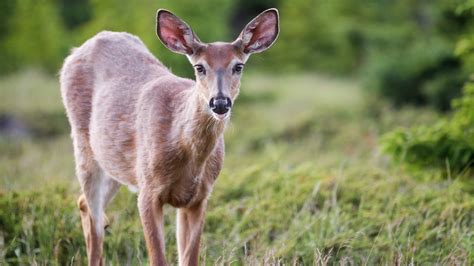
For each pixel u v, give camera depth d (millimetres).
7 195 11992
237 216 12156
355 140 21703
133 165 9961
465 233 10750
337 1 43500
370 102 27766
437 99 27047
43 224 11211
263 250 10805
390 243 10750
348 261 10508
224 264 10281
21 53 39438
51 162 17703
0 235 11258
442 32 30484
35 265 10109
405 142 13047
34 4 39906
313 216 11617
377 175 13828
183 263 9727
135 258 10914
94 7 37656
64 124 26875
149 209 9531
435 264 10180
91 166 10844
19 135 25328
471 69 15727
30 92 31047
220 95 8875
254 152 22219
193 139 9258
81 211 10875
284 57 42781
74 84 11031
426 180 13055
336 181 12922
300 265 10430
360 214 11695
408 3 41594
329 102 30047
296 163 17516
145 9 32312
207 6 33125
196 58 9273
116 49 10891
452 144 12750
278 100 32406
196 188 9555
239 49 9406
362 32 41656
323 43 43031
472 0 13398
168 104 9602
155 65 10648
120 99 10250
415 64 27969
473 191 12570
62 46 40688
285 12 43406
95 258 10609
